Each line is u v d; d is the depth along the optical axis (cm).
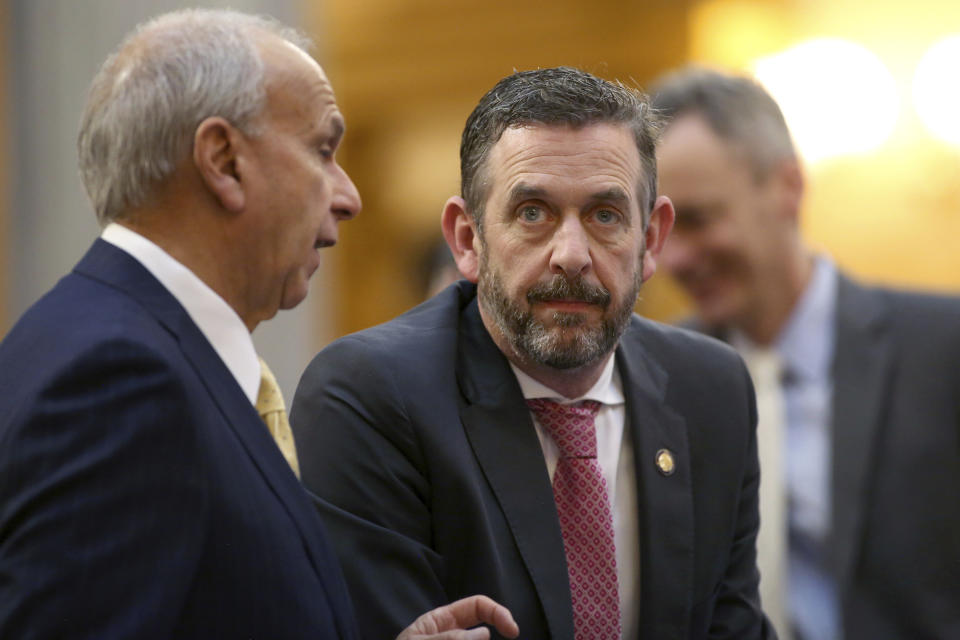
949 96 1808
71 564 359
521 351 495
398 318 554
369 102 2367
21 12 1266
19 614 355
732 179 848
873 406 812
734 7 1969
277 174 439
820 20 1908
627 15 2058
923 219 1831
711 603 534
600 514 506
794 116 1816
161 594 367
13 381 393
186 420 388
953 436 804
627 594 517
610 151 484
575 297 480
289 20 1299
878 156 1847
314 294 1366
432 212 2394
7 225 1264
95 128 432
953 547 788
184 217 431
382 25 2308
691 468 543
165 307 419
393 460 492
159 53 430
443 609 442
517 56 2191
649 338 572
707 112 856
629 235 491
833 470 809
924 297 850
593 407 530
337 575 438
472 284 567
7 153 1263
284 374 1244
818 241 1862
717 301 873
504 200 488
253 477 412
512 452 505
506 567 490
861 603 786
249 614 399
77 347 385
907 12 1844
